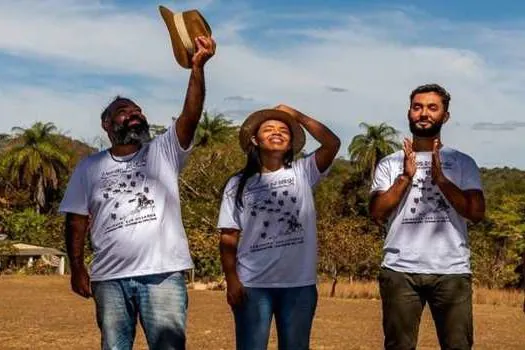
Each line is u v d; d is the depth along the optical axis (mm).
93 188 6113
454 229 6309
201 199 52219
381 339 18203
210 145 65812
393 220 6418
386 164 6590
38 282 41750
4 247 56531
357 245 40969
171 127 6125
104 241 6023
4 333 17672
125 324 6051
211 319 22297
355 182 71250
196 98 5992
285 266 6113
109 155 6184
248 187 6230
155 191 6047
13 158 73875
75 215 6223
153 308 5941
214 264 46094
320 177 6352
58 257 61500
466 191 6352
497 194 76438
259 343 6129
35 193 74750
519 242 49250
